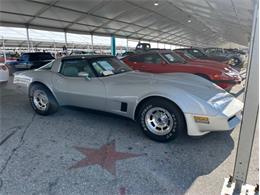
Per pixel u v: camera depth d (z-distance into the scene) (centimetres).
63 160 281
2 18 1473
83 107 405
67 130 377
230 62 1318
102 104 377
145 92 332
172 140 326
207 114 296
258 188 214
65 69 430
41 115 457
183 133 360
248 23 1227
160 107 323
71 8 1423
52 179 242
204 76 652
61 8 1395
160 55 730
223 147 318
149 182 238
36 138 345
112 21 1880
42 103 454
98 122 414
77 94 399
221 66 717
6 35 2039
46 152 301
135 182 238
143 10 1652
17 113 473
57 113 468
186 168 265
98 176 248
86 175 250
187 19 2092
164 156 293
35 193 221
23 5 1270
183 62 745
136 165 271
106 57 446
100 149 310
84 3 1350
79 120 425
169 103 316
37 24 1708
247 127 206
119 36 2680
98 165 270
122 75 400
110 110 372
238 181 219
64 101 425
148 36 3044
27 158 285
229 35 2964
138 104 342
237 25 1555
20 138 345
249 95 200
